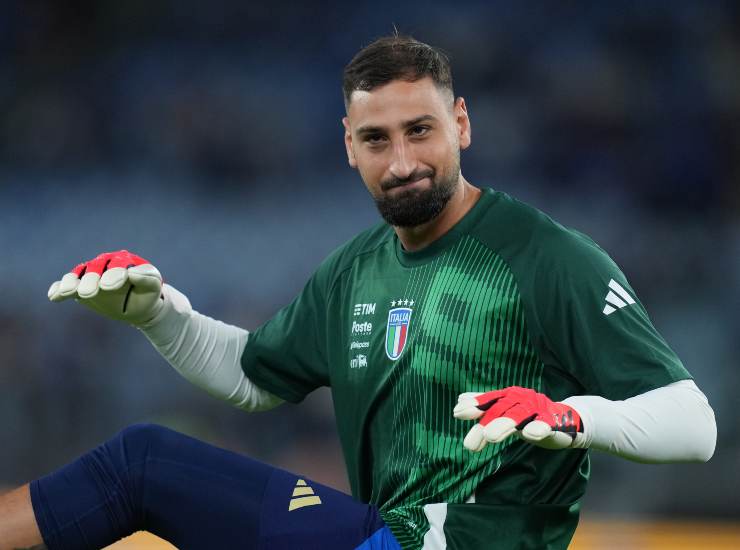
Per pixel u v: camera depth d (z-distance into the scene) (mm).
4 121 49562
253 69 51500
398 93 10406
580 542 24156
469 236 10898
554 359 10328
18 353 36969
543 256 10422
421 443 10508
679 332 40719
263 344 12367
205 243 45344
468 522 10039
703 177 47500
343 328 11602
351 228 46219
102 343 36750
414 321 10812
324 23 52344
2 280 42656
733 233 45188
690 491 28484
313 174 48781
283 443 33875
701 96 49156
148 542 20719
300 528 9883
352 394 11273
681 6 50875
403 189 10477
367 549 9922
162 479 9805
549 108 49062
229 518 9844
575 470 10461
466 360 10445
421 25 51156
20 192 47125
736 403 37094
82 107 50375
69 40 51625
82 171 48500
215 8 52625
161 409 35312
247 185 47938
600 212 46438
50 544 9578
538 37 50719
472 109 48969
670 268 43125
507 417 8172
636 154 48094
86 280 10906
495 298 10461
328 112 50125
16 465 34594
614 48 50469
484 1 51875
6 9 51656
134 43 52031
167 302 11922
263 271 44625
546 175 47750
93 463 9797
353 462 11367
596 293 10094
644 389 9688
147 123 50031
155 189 47375
